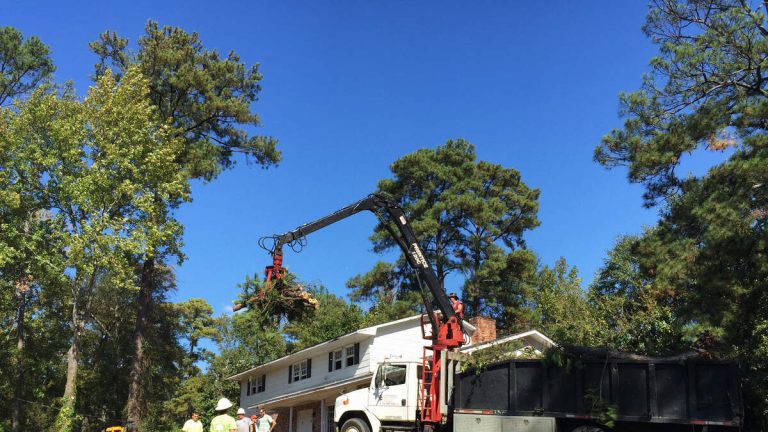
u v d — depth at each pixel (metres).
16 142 27.66
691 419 12.18
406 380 15.73
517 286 44.84
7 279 31.69
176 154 30.09
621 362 12.79
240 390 40.66
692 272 14.53
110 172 27.64
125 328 45.81
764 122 15.25
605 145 17.95
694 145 15.93
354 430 15.91
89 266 26.30
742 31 15.73
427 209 46.09
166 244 30.25
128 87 28.47
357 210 18.92
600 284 31.39
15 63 37.53
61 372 42.47
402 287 46.06
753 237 13.83
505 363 13.62
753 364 14.38
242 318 46.44
